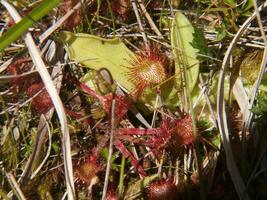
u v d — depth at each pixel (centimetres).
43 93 18
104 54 18
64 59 18
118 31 19
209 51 17
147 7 19
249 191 17
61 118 16
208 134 17
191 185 17
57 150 18
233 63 18
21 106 18
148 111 18
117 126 17
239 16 18
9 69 18
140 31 18
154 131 17
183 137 17
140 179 17
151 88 17
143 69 17
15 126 18
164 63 18
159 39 18
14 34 16
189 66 18
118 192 17
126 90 18
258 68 18
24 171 17
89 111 18
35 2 18
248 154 17
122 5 18
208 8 18
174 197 17
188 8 19
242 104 18
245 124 17
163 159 17
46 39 18
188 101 18
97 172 17
